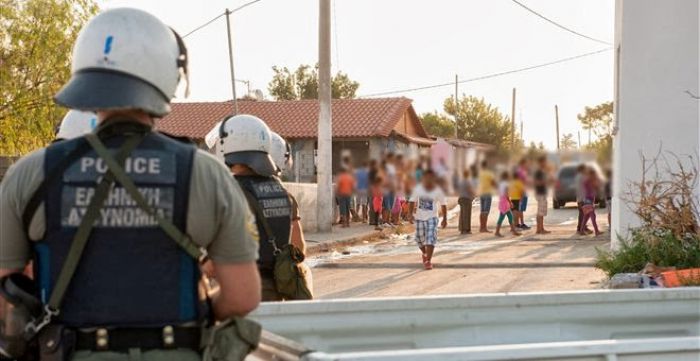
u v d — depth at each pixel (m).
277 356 2.65
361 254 17.28
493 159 19.81
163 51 2.51
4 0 20.55
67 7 21.11
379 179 22.83
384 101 39.12
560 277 12.63
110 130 2.41
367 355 2.39
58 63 21.02
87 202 2.32
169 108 2.56
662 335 3.77
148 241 2.33
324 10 21.06
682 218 10.23
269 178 4.92
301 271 4.80
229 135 4.92
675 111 11.98
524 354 2.55
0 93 20.50
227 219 2.39
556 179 17.22
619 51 12.94
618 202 12.48
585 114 23.06
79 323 2.32
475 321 3.64
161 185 2.34
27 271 2.64
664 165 11.99
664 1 12.03
